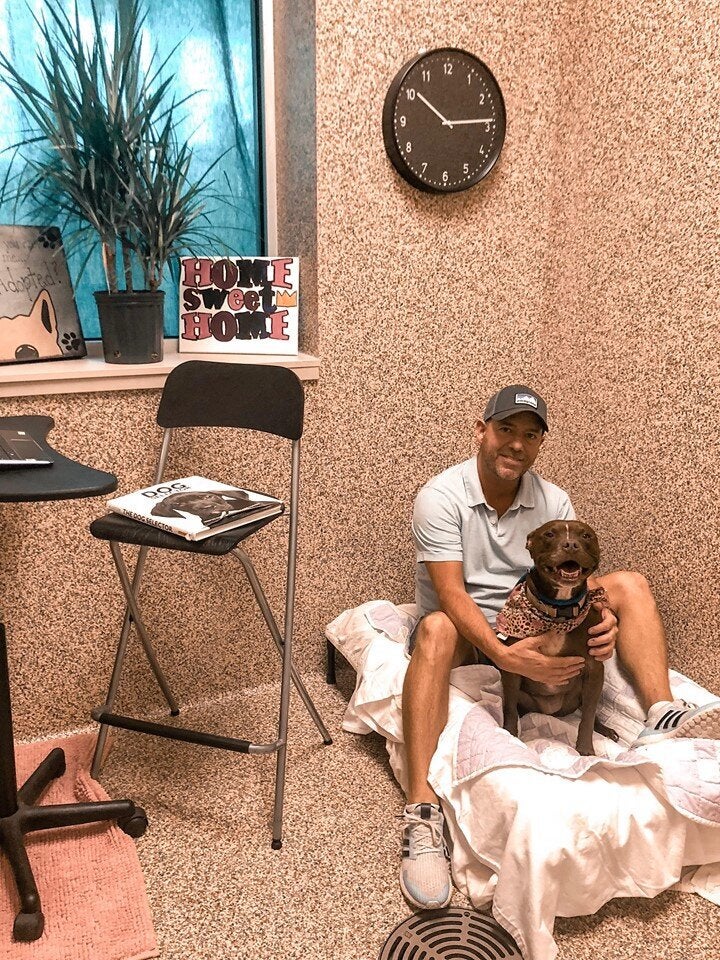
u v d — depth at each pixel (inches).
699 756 57.5
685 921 55.5
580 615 59.2
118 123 68.4
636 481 80.0
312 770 71.7
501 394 67.0
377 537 87.0
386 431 84.6
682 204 70.6
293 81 77.2
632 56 74.2
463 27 77.9
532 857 51.9
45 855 60.4
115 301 70.0
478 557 71.9
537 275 88.4
